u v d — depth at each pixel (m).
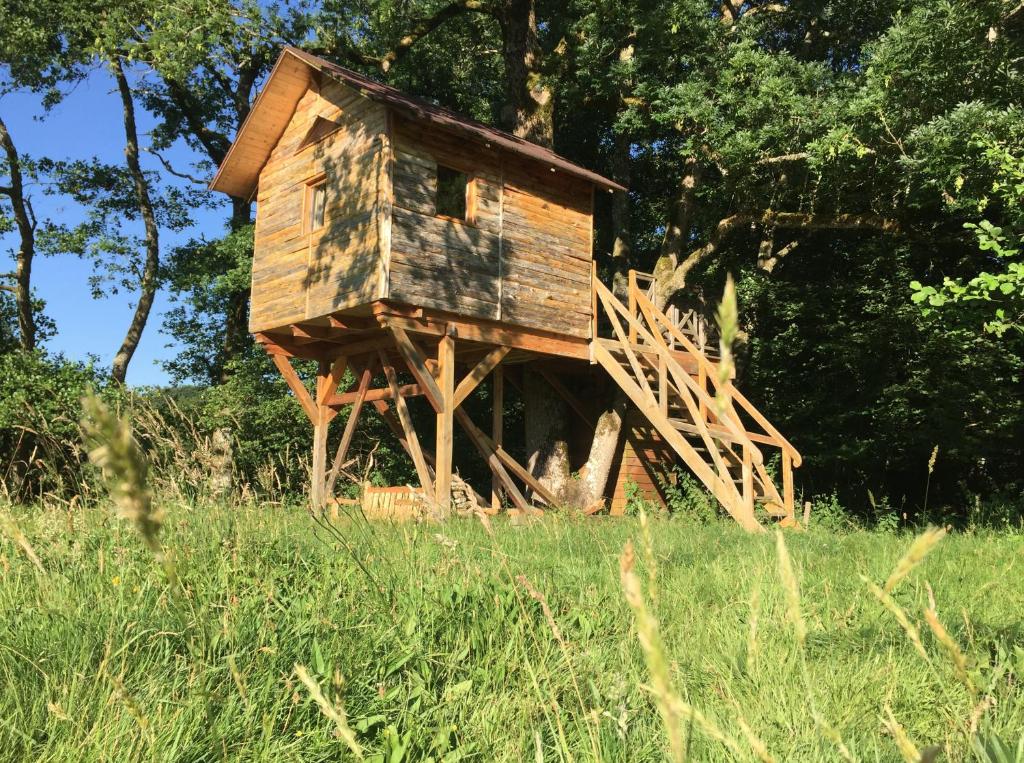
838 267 22.23
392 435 21.55
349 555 5.10
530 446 17.92
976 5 13.41
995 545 8.35
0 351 24.42
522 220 14.71
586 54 17.80
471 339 13.74
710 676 3.90
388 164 12.89
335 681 1.24
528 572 5.78
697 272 23.11
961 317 9.77
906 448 19.08
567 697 3.47
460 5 20.09
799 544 8.52
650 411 14.28
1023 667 3.77
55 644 3.26
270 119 15.15
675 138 23.16
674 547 7.99
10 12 22.06
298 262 14.52
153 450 5.41
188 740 2.61
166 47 17.62
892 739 3.04
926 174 13.65
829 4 20.56
